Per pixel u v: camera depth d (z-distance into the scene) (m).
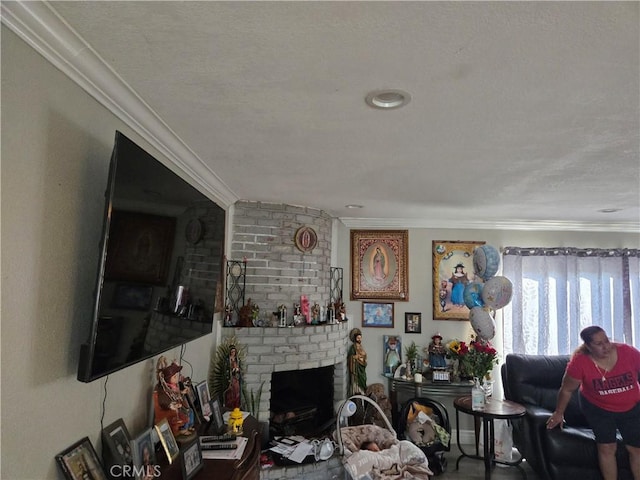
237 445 1.88
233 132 1.88
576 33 1.10
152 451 1.50
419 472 2.75
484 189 2.90
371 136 1.91
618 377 2.84
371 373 4.26
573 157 2.16
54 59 1.17
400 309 4.30
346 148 2.08
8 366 1.01
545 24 1.06
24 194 1.07
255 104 1.59
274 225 3.51
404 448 2.87
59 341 1.22
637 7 0.98
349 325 4.30
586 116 1.64
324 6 1.00
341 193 3.12
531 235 4.32
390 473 2.71
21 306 1.06
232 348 2.91
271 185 2.90
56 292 1.21
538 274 4.24
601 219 4.09
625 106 1.55
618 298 4.18
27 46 1.07
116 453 1.42
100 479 1.28
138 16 1.06
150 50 1.23
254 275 3.42
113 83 1.41
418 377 3.95
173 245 1.66
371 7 1.00
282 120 1.74
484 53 1.20
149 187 1.43
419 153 2.14
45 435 1.15
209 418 2.17
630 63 1.24
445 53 1.21
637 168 2.34
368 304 4.31
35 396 1.11
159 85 1.45
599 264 4.22
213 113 1.68
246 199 3.39
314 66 1.30
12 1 0.96
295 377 3.92
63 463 1.18
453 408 4.18
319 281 3.79
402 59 1.25
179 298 1.75
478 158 2.21
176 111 1.66
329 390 3.96
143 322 1.43
